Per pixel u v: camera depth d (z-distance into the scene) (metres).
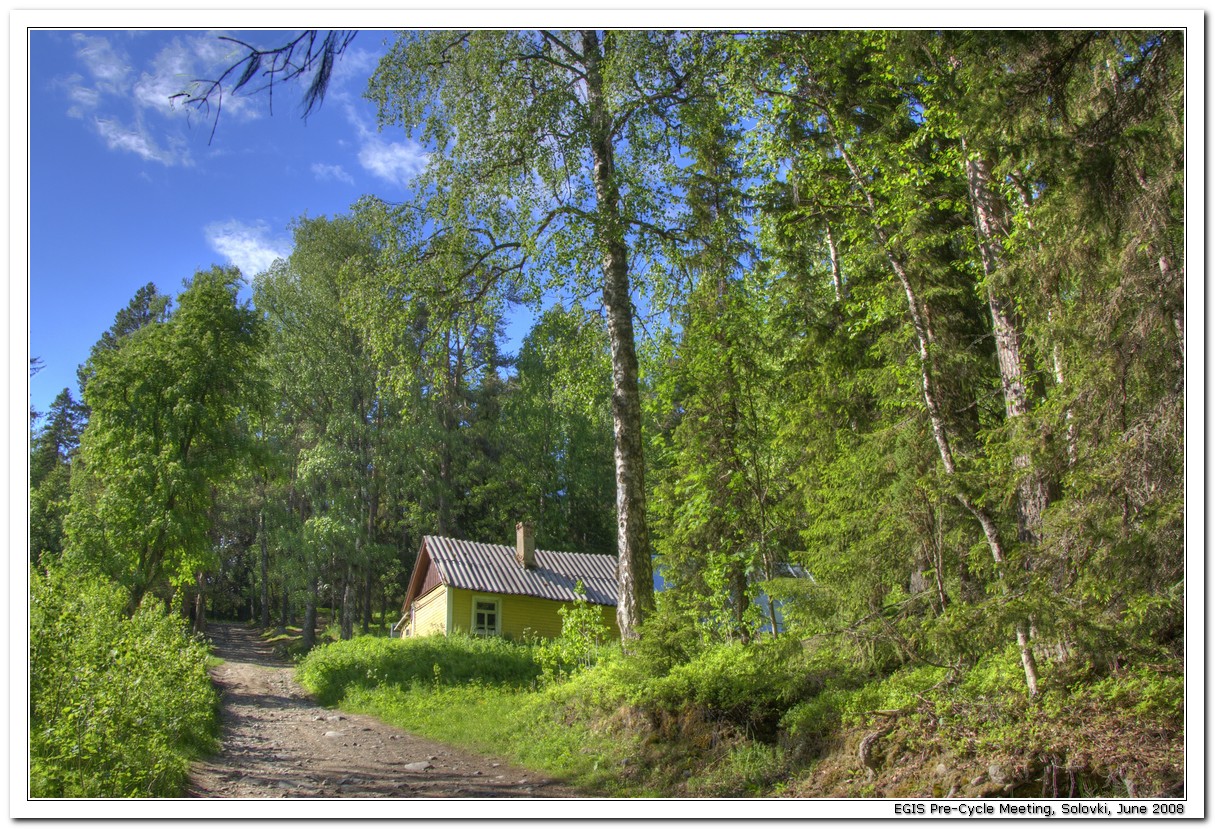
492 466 43.03
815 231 14.09
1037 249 7.17
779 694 9.27
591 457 43.44
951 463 8.19
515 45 13.74
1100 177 6.12
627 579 12.50
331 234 35.09
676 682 9.84
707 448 12.18
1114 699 6.43
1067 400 6.69
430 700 16.81
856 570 9.89
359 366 35.31
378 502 39.59
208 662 27.20
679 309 14.58
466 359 16.06
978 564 7.67
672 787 8.46
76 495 24.91
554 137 13.55
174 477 23.75
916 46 8.61
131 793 6.17
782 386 12.52
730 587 12.07
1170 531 6.10
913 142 9.02
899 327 10.20
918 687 8.22
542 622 27.67
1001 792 6.04
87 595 11.09
